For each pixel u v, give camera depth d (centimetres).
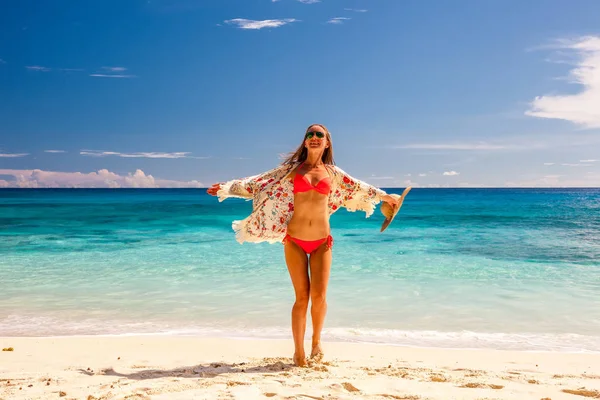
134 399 357
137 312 759
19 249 1474
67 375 440
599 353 562
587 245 1560
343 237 1812
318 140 486
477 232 2005
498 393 385
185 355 536
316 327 496
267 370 461
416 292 892
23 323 699
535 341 619
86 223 2506
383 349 574
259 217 492
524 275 1056
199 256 1323
